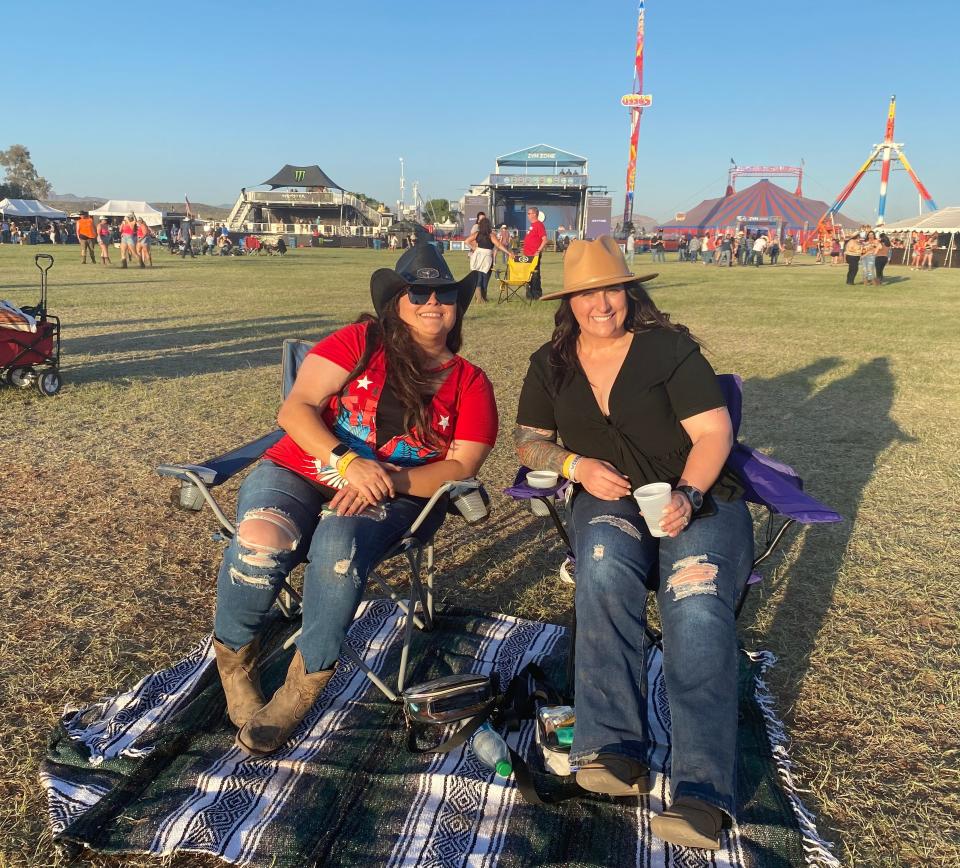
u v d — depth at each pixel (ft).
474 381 8.96
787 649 10.02
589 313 8.18
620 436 8.34
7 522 13.43
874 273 79.10
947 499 15.38
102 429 19.22
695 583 7.18
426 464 8.93
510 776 7.46
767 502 7.83
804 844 6.70
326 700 8.71
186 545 12.80
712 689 6.68
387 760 7.74
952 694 9.08
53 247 141.59
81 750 7.75
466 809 7.10
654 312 8.56
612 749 6.68
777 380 26.81
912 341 36.24
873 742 8.23
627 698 6.95
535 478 8.16
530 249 50.62
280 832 6.72
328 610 7.52
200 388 23.91
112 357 29.07
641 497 7.32
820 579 11.99
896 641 10.26
